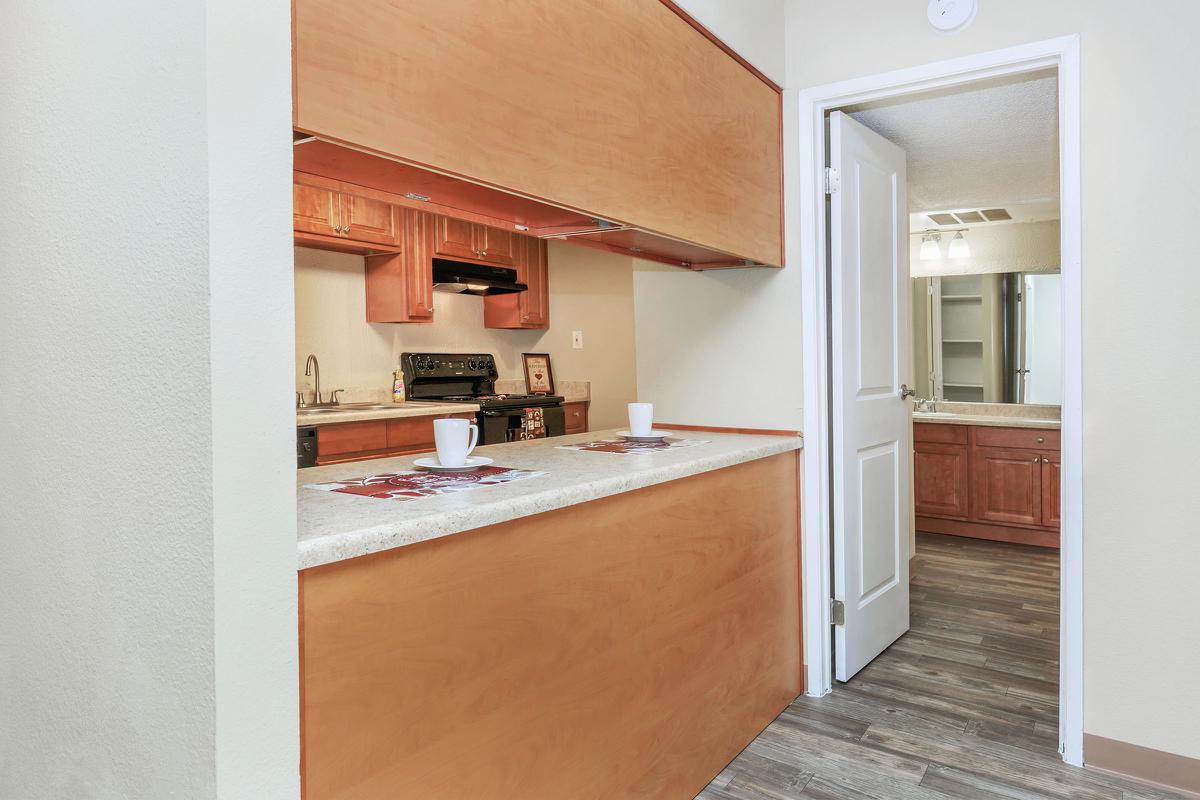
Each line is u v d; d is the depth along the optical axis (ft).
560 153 4.88
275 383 3.09
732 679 6.82
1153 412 6.48
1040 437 14.58
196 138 2.89
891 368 9.59
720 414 8.70
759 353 8.39
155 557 3.15
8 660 4.12
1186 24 6.26
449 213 4.98
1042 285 16.01
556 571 4.68
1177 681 6.42
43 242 3.73
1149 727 6.52
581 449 6.86
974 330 16.72
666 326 9.05
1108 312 6.63
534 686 4.52
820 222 8.13
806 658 8.23
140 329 3.18
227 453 2.91
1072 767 6.72
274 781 3.10
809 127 8.05
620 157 5.47
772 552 7.61
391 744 3.64
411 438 12.65
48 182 3.68
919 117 9.18
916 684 8.43
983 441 15.26
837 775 6.55
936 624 10.40
